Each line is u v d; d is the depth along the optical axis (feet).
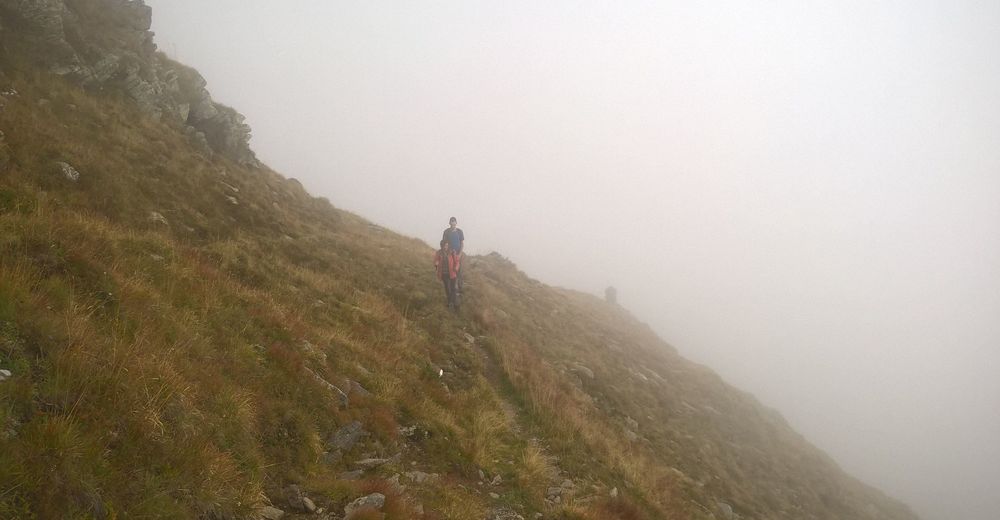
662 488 39.58
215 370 22.53
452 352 45.16
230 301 30.45
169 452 16.35
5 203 26.02
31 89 41.50
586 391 54.90
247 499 17.83
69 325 17.88
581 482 32.55
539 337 64.18
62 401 15.02
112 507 13.50
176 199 43.27
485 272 87.76
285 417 23.56
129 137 46.47
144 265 28.04
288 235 53.78
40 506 12.02
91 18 58.44
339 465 23.89
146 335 21.02
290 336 30.30
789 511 55.62
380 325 42.65
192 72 74.23
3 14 44.70
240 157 72.64
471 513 23.93
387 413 29.22
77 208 31.99
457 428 31.91
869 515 73.46
